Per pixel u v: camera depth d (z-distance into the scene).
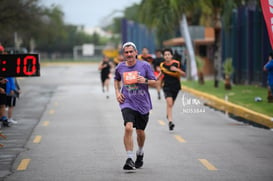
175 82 27.92
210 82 65.94
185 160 20.08
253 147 22.98
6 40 83.19
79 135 26.61
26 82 75.44
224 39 73.38
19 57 23.31
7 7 77.62
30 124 31.00
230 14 52.19
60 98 49.00
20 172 18.22
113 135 26.55
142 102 18.23
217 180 16.80
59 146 23.42
